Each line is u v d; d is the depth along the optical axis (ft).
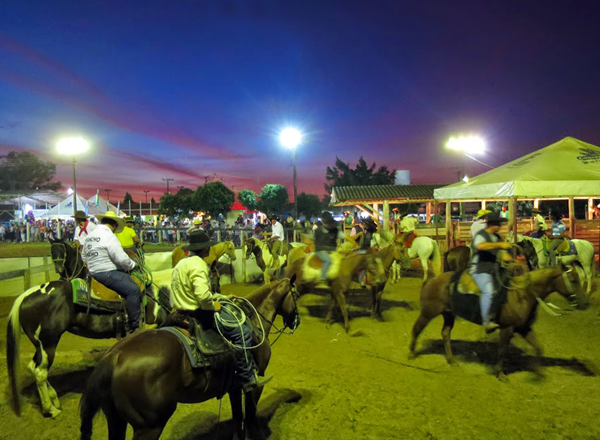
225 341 12.61
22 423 16.20
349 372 20.80
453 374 20.27
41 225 114.21
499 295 18.67
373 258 27.91
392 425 15.71
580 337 25.32
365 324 29.12
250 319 14.38
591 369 20.49
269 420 16.17
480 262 19.61
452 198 46.34
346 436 15.02
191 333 12.32
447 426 15.53
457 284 20.07
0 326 29.96
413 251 41.75
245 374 13.04
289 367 21.59
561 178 38.06
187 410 17.06
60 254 24.39
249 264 48.60
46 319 16.33
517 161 46.16
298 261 28.14
